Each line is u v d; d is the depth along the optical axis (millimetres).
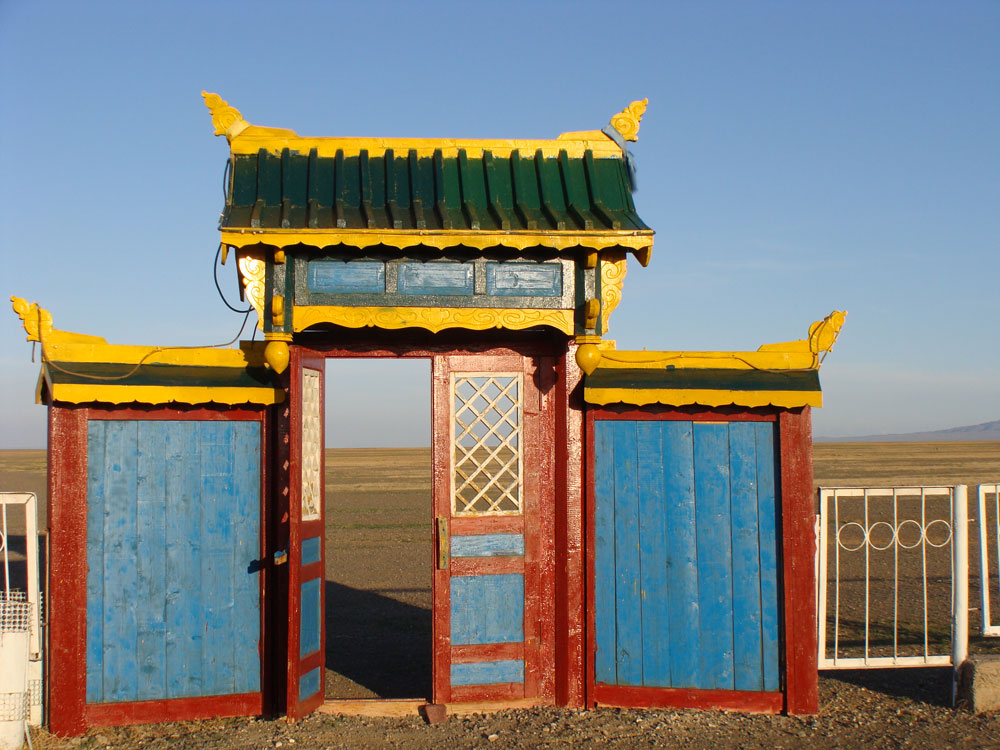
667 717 6551
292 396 6562
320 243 6156
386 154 6922
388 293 6473
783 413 6945
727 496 6949
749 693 6824
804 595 6844
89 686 6512
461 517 6980
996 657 7008
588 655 6844
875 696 7297
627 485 6945
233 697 6789
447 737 6250
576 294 6633
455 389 7070
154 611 6684
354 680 8375
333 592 12969
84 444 6578
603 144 7090
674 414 6969
